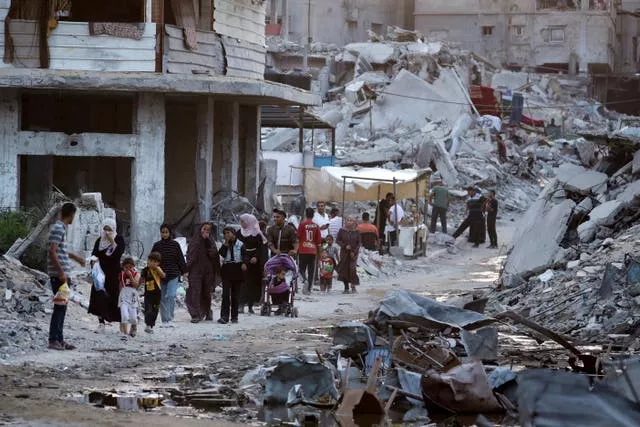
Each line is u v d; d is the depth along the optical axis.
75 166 42.31
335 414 14.14
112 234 21.81
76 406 13.99
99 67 36.97
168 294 23.78
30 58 36.88
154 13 37.19
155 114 37.25
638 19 112.56
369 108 76.00
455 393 14.34
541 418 10.58
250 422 13.47
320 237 32.34
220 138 41.88
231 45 40.56
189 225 41.06
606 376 11.45
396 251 44.12
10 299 21.98
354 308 29.02
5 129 36.84
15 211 33.19
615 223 27.81
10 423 12.59
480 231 49.44
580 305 23.02
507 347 20.03
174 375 17.02
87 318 23.02
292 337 22.20
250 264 26.52
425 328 17.88
